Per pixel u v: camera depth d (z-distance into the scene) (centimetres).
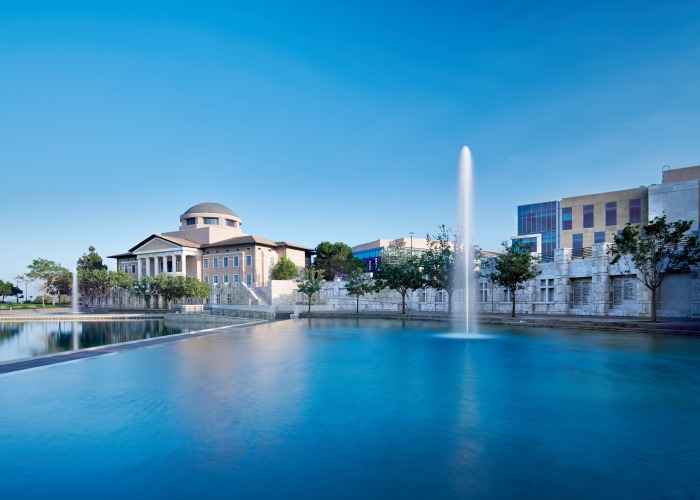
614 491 452
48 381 1004
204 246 8994
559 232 5812
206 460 531
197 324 5831
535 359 1366
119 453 554
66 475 489
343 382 1000
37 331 5119
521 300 3856
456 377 1064
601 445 588
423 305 5044
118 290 9712
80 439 604
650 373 1116
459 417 716
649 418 712
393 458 539
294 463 522
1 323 6084
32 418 704
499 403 808
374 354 1492
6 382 990
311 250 9756
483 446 582
